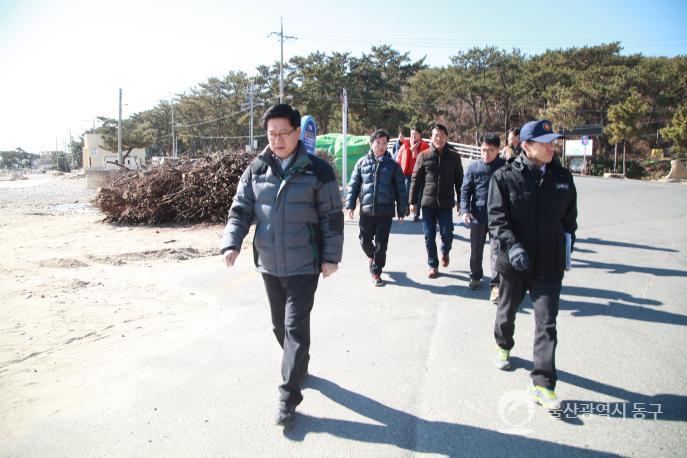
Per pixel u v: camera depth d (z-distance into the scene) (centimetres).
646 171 4400
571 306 490
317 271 312
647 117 4841
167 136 8225
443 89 5675
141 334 454
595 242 796
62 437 288
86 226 1235
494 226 322
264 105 6372
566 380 337
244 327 466
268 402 322
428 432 282
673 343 395
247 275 670
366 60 5891
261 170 314
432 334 429
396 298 536
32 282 646
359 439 277
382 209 570
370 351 396
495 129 5728
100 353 411
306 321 309
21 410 321
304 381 347
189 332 457
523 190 314
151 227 1187
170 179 1227
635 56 5259
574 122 4406
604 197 1411
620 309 478
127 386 350
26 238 1048
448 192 593
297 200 304
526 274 318
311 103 5503
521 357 378
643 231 886
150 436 286
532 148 312
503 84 5500
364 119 5756
